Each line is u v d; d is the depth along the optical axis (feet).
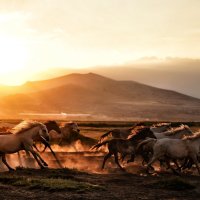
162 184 52.29
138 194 46.70
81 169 73.67
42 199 42.83
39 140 69.36
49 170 64.08
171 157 64.64
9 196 43.83
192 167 75.92
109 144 73.72
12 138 64.85
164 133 75.15
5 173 61.00
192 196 46.09
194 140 64.49
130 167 76.18
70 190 47.47
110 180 57.47
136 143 73.20
